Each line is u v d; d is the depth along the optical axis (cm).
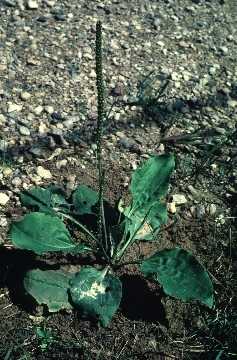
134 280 64
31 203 66
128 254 66
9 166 71
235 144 82
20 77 83
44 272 60
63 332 58
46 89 82
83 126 79
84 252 65
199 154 80
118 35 96
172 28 101
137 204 67
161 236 69
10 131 75
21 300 60
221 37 102
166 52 95
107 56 91
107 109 82
